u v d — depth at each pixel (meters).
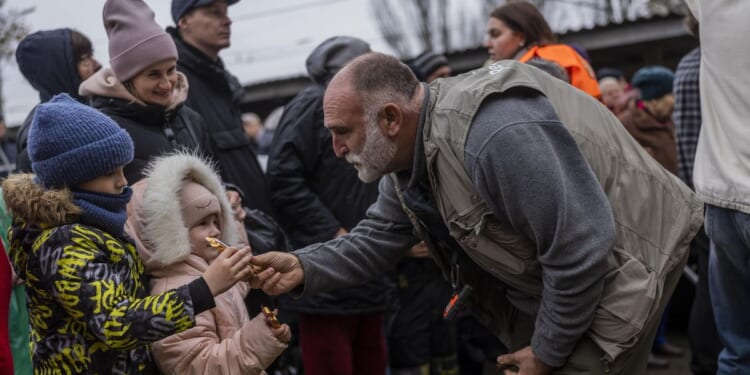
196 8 3.36
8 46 9.36
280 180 3.51
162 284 2.29
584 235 2.08
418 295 4.02
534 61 2.70
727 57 2.48
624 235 2.26
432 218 2.40
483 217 2.21
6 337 2.09
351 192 3.57
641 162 2.35
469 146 2.13
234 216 2.76
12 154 6.24
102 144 2.05
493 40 3.98
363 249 2.60
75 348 2.04
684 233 2.35
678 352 5.04
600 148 2.27
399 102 2.24
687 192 2.40
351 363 3.51
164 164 2.36
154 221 2.27
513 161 2.07
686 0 2.72
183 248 2.28
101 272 1.98
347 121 2.26
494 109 2.14
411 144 2.28
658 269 2.28
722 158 2.56
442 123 2.19
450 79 2.32
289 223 3.56
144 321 1.96
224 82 3.52
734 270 2.63
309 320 3.46
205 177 2.44
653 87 4.87
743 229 2.53
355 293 3.42
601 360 2.26
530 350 2.34
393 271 3.75
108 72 2.85
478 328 4.73
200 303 2.05
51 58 3.18
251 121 8.91
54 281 1.96
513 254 2.30
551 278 2.15
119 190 2.13
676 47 9.47
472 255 2.36
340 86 2.27
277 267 2.45
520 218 2.13
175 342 2.23
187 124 3.04
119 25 2.78
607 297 2.21
